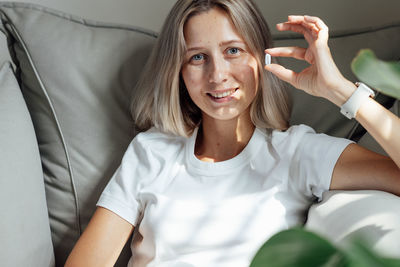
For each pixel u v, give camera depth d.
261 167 1.02
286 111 1.07
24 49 1.18
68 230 1.18
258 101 1.06
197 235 0.97
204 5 0.98
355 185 0.92
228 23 0.97
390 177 0.88
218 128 1.08
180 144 1.13
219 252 0.95
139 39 1.23
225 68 0.98
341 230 0.79
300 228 0.26
